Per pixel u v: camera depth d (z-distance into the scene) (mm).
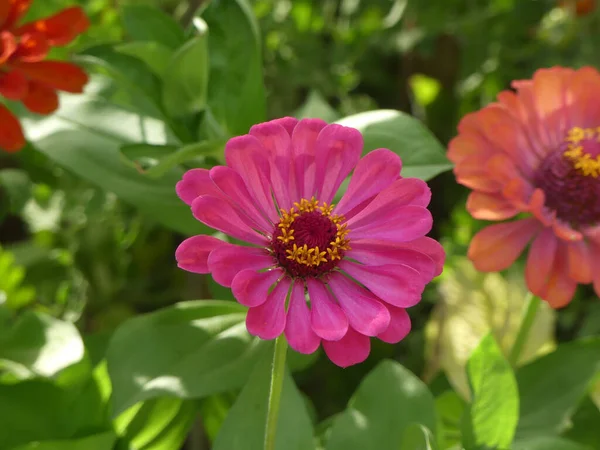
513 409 173
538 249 203
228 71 226
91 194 308
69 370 199
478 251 205
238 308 203
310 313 134
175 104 218
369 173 144
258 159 137
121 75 219
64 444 186
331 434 190
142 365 190
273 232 145
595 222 213
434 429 187
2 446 193
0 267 273
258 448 178
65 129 227
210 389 187
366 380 195
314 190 148
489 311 276
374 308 132
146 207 217
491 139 203
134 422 207
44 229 311
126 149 203
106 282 312
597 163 208
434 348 278
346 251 145
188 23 283
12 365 194
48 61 214
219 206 132
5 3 210
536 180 218
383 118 213
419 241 141
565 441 193
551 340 272
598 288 202
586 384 214
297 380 317
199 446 284
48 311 293
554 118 220
